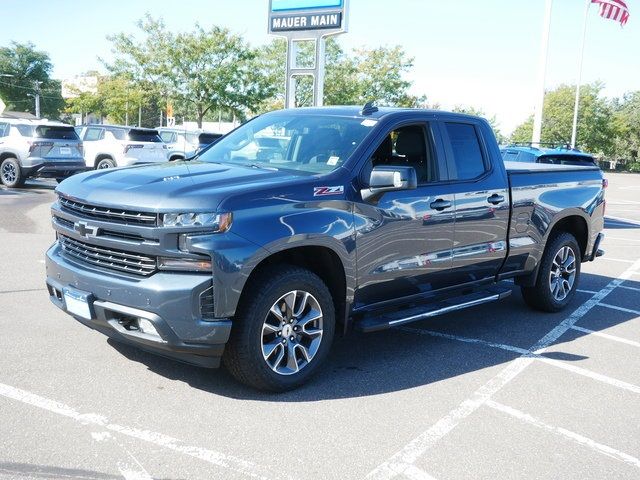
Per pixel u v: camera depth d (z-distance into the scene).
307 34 16.56
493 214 5.89
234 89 34.25
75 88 56.09
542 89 20.14
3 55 96.06
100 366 4.71
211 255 3.93
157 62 33.78
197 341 3.99
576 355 5.65
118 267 4.15
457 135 5.73
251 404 4.24
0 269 7.68
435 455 3.70
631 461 3.76
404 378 4.89
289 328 4.43
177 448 3.60
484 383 4.87
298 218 4.31
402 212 5.00
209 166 4.94
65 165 17.33
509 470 3.57
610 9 26.42
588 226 7.25
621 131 71.69
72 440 3.61
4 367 4.60
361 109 5.48
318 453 3.64
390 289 5.08
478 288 6.12
